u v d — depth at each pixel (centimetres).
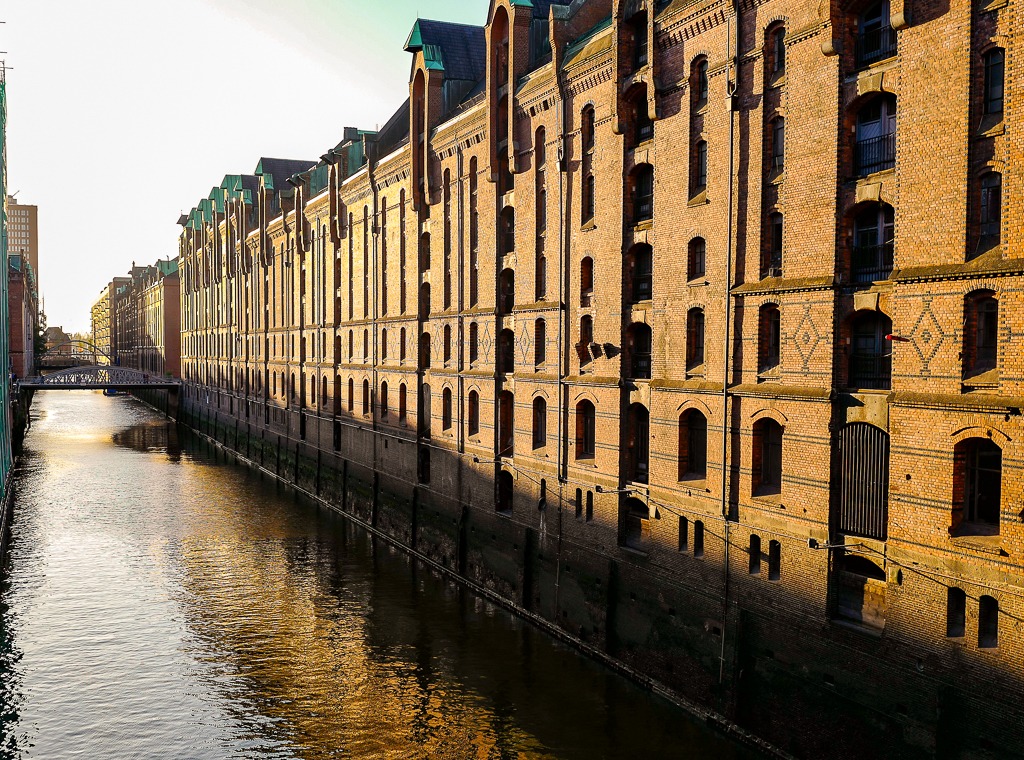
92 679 2216
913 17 1461
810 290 1678
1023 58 1286
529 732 1888
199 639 2477
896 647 1505
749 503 1830
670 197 2059
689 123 1986
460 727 1925
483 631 2517
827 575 1639
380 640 2452
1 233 4194
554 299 2533
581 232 2395
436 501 3234
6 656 2361
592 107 2353
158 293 10931
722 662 1881
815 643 1664
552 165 2527
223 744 1884
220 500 4569
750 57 1811
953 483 1416
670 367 2069
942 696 1423
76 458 6109
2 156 4347
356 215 4150
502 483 2844
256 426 5988
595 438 2339
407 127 4238
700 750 1791
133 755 1847
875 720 1539
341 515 4200
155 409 11025
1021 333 1306
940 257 1429
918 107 1458
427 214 3366
